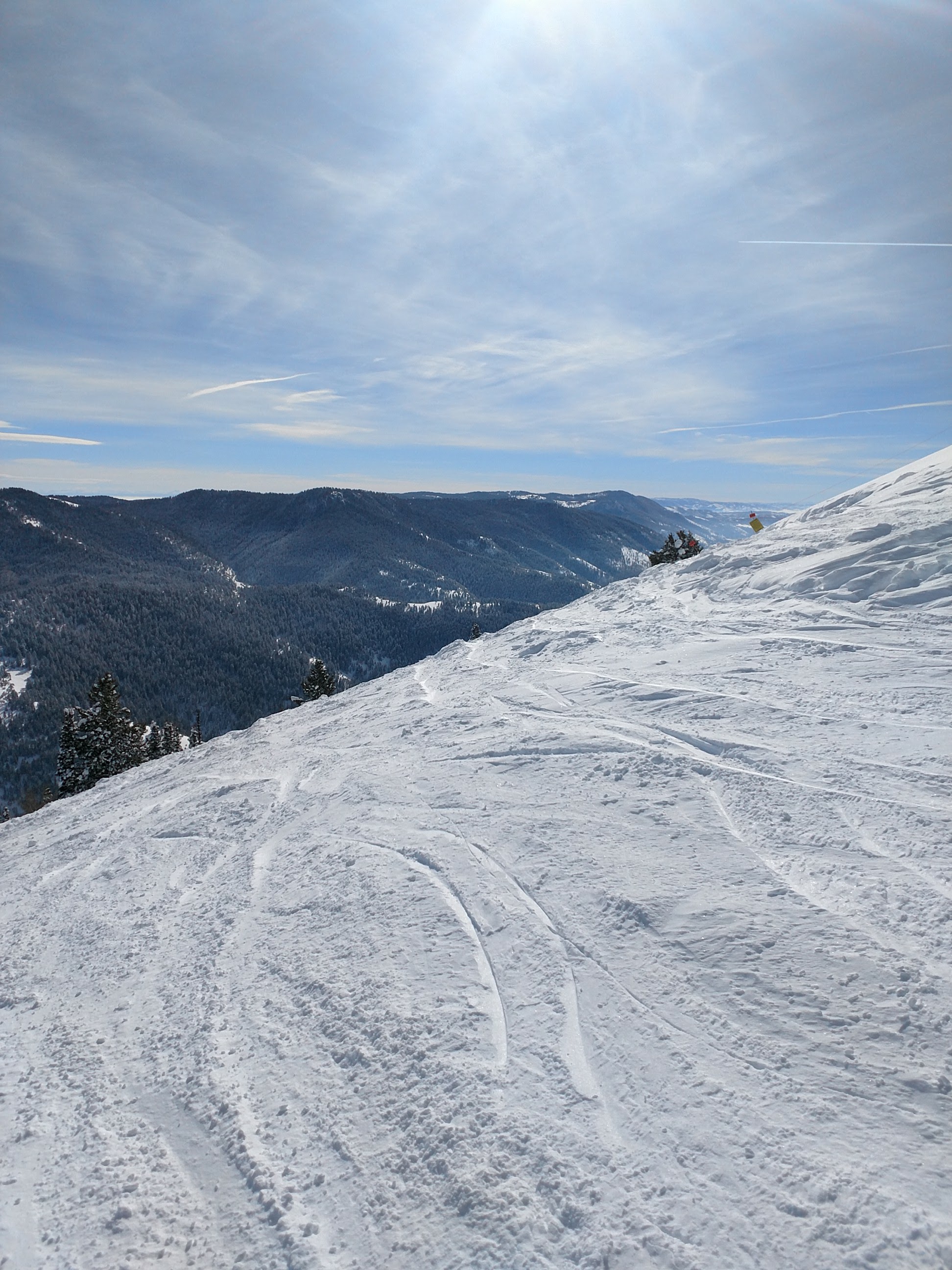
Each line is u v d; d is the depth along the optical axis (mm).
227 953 5020
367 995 4031
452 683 12586
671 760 6234
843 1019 3135
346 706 14391
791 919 3844
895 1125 2621
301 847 6660
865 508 14773
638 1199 2533
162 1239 2789
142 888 6980
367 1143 3061
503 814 6016
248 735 15055
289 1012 4109
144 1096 3695
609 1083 3080
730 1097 2881
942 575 9445
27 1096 3902
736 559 13906
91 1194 3076
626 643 11289
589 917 4266
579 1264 2346
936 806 4668
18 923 6969
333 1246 2623
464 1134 2973
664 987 3562
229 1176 3049
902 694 6578
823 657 8086
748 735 6438
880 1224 2264
